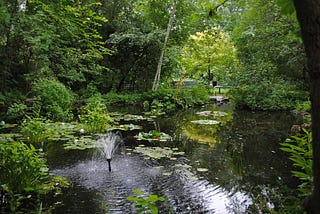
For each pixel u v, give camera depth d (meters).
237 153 4.95
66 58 9.38
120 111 10.34
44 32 8.16
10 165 2.96
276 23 9.21
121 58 13.70
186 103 12.36
